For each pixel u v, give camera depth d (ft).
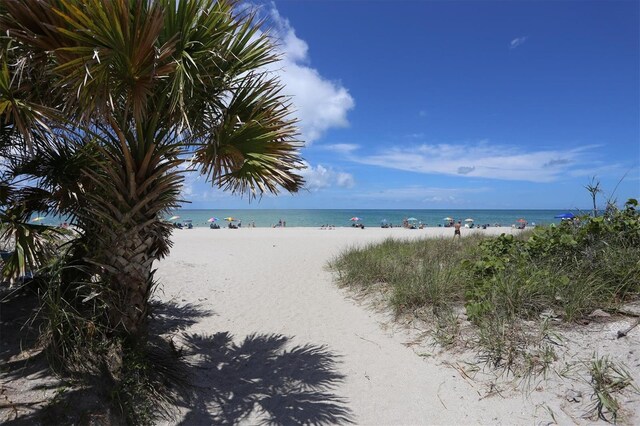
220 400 12.46
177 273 31.32
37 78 9.98
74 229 12.94
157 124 11.69
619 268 14.80
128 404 10.19
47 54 9.14
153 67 8.84
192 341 17.07
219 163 12.08
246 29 11.97
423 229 112.06
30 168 12.62
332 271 32.19
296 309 22.18
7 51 9.43
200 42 10.57
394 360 14.49
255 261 39.27
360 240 63.57
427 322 16.70
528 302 14.66
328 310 21.66
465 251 28.55
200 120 12.37
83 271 11.80
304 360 15.24
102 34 8.64
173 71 9.87
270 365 14.97
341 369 14.28
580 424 9.57
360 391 12.69
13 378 10.07
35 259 12.03
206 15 10.62
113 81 9.50
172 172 11.16
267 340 17.52
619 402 9.81
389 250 33.47
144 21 9.25
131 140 11.20
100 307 11.43
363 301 22.22
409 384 12.72
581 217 19.30
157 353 13.48
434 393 12.01
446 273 19.83
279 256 42.88
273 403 12.23
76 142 11.03
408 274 22.62
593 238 17.22
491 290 15.83
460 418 10.68
